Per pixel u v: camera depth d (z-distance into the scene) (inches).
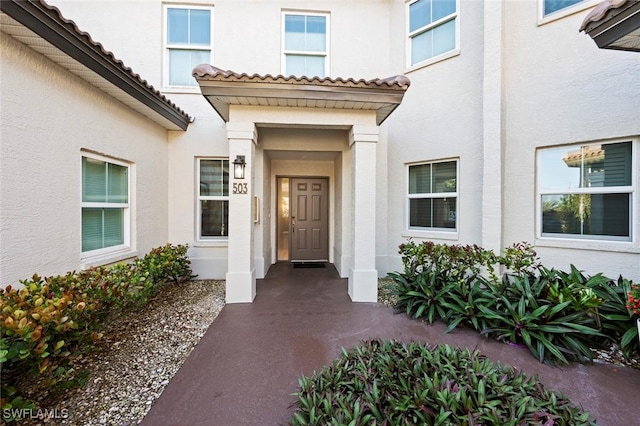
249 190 184.7
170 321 157.9
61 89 132.2
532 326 124.4
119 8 233.0
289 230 317.1
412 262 192.7
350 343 133.5
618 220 163.3
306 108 183.6
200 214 251.9
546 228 186.1
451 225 228.8
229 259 185.5
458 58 218.1
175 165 241.3
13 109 110.5
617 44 117.2
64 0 224.4
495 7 193.2
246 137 181.5
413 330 147.1
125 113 181.2
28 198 116.6
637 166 156.0
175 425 84.6
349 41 255.4
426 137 235.6
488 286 154.0
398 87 167.3
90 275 121.3
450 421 66.2
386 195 260.7
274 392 99.2
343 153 249.6
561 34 174.7
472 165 212.4
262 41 248.1
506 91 195.9
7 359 69.9
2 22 101.0
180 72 246.4
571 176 177.0
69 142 137.0
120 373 109.7
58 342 82.6
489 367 86.4
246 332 144.9
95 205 160.7
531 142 186.9
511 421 63.4
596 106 164.6
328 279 247.6
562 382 103.8
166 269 196.1
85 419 86.1
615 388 100.6
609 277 161.0
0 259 106.3
